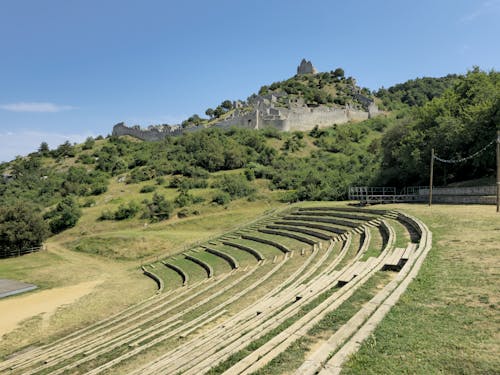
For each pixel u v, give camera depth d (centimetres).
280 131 10700
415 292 1030
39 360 1490
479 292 982
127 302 2497
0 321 2195
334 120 11825
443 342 719
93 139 12612
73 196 6900
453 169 4006
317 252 2334
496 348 677
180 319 1602
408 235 1983
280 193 6638
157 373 866
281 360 711
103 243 4781
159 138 12731
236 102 15450
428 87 16762
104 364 1177
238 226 4881
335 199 5406
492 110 3300
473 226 1877
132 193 7225
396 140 5012
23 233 4712
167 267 3481
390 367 633
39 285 3166
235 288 1969
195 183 7150
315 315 966
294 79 16662
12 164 11356
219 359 796
